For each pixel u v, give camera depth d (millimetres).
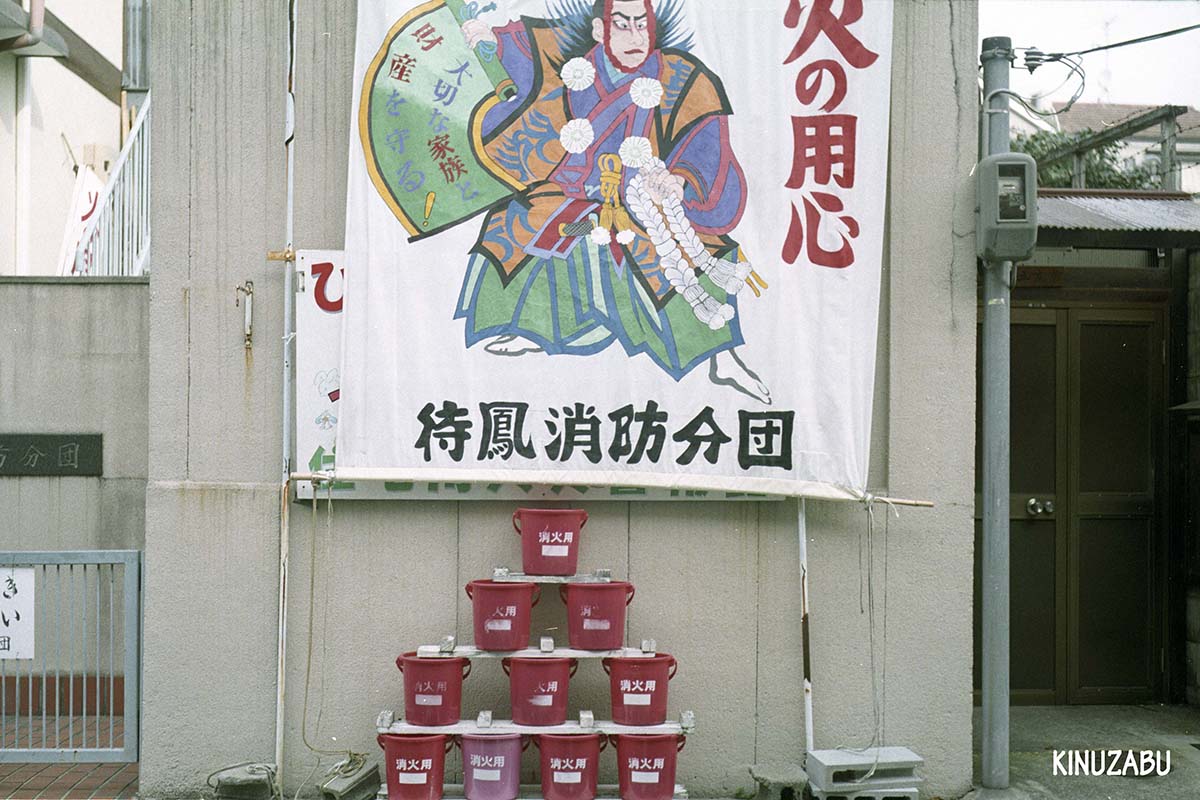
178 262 5344
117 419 6398
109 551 5504
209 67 5375
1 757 5461
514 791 4852
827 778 4898
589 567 5359
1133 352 6750
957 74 5523
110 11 10594
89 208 8367
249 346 5328
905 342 5473
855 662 5410
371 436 5156
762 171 5277
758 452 5238
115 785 5414
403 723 4879
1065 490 6688
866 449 5234
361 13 5215
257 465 5324
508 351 5211
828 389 5238
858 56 5277
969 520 5465
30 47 8500
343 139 5375
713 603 5387
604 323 5238
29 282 6410
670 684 5375
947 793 5391
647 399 5234
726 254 5262
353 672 5293
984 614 5441
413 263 5199
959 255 5500
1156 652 6711
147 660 5258
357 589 5309
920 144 5504
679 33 5297
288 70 5363
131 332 6414
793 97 5293
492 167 5242
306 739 5262
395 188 5207
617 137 5273
